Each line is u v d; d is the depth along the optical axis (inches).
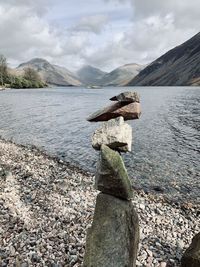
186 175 1152.8
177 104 4013.3
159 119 2623.0
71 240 595.8
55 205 774.5
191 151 1517.0
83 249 566.3
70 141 1801.2
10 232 616.1
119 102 457.7
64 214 721.0
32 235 609.6
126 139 418.0
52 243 583.2
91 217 708.7
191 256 505.7
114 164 410.6
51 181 990.4
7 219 669.9
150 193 967.6
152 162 1320.1
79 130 2165.4
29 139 1843.0
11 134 1991.9
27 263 519.5
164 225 721.6
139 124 2354.8
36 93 7111.2
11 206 738.2
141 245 599.5
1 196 794.2
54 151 1549.0
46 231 631.2
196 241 529.0
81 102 4542.3
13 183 924.6
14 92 7224.4
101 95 6845.5
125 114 445.1
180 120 2559.1
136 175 1146.7
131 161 1331.2
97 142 427.2
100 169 417.4
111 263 398.0
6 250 552.1
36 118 2755.9
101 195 424.8
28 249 559.8
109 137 420.5
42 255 544.1
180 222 748.6
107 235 408.2
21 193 844.6
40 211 732.7
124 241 404.2
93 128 2236.7
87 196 873.5
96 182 426.0
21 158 1306.6
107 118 453.1
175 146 1621.6
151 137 1856.5
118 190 414.6
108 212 415.2
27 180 973.2
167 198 931.3
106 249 403.5
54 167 1197.1
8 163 1175.6
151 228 693.3
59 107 3769.7
